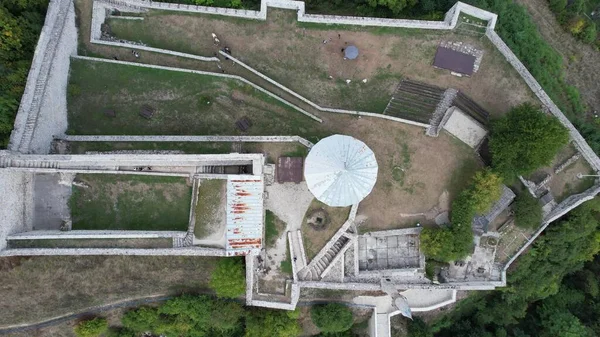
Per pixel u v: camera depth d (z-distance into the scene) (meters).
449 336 42.22
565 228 35.91
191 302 34.47
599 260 42.53
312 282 33.72
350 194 29.42
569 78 42.09
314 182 29.45
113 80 34.34
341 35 35.66
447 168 34.84
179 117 34.44
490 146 33.09
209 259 34.25
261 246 31.33
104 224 31.89
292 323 35.03
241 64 35.19
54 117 32.12
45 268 32.47
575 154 35.47
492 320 41.16
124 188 31.91
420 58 35.69
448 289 37.28
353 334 39.50
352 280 34.69
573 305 42.66
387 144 34.69
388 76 35.84
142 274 34.12
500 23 38.03
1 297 32.38
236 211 30.53
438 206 34.75
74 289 33.47
